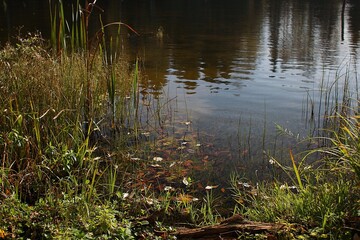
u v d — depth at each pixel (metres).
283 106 7.84
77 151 5.30
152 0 31.42
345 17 22.03
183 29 17.81
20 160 4.74
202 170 5.37
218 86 9.17
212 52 12.88
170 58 11.88
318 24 19.48
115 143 6.11
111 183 4.68
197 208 4.50
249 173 5.30
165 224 4.01
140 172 5.28
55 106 5.76
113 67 7.11
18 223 3.52
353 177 3.85
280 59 11.84
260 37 15.88
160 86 9.05
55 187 4.33
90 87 6.61
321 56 12.18
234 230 3.62
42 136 5.33
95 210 3.84
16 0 28.44
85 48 7.27
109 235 3.48
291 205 4.06
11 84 5.80
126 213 4.10
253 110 7.64
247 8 27.31
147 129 6.72
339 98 8.16
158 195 4.74
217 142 6.23
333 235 3.38
